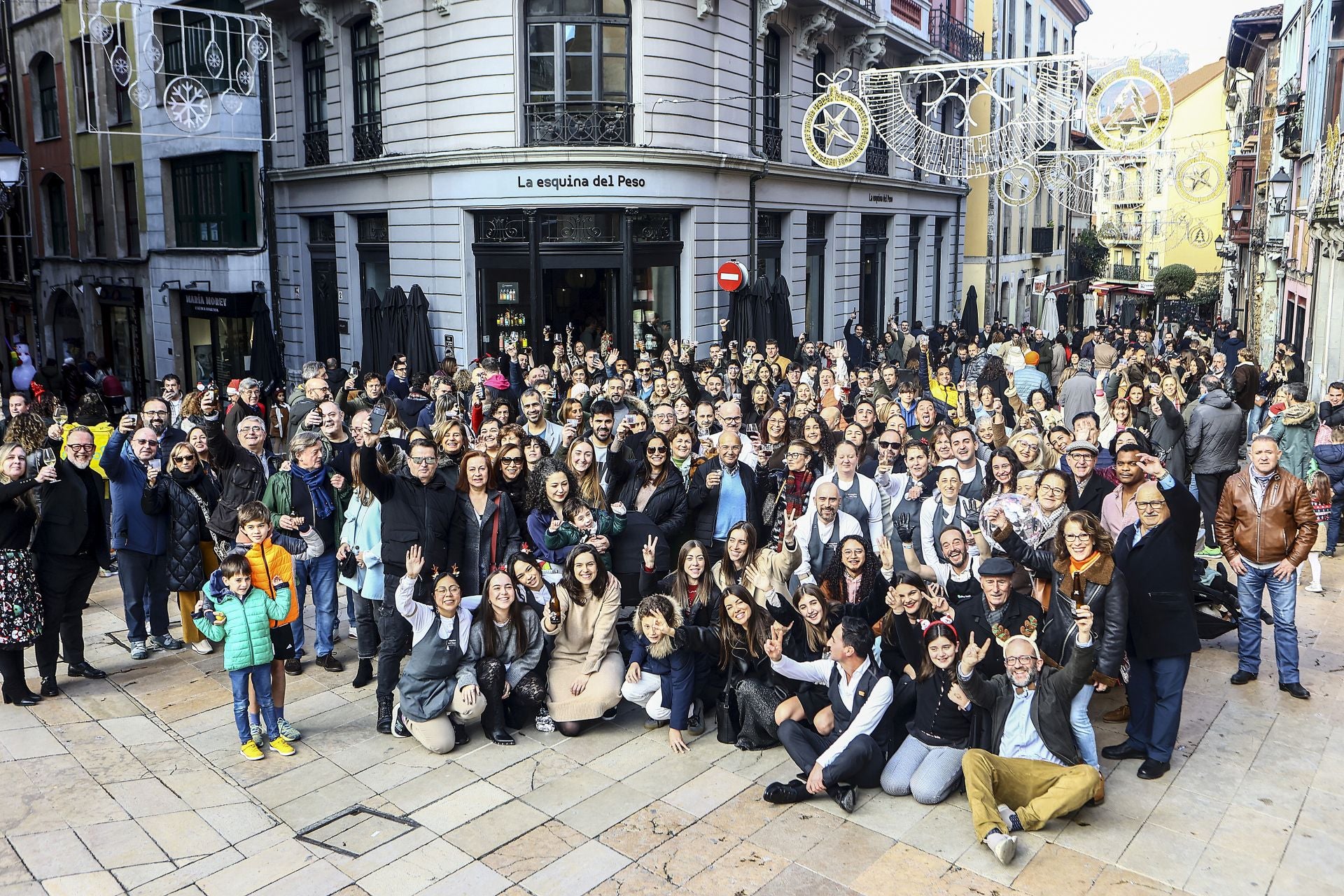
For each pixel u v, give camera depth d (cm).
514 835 567
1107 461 859
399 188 1934
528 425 976
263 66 2173
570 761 656
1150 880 519
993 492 788
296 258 2264
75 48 2577
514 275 1859
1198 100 5212
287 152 2231
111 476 803
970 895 508
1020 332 2695
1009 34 3731
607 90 1816
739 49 1995
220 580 648
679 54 1828
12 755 662
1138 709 639
